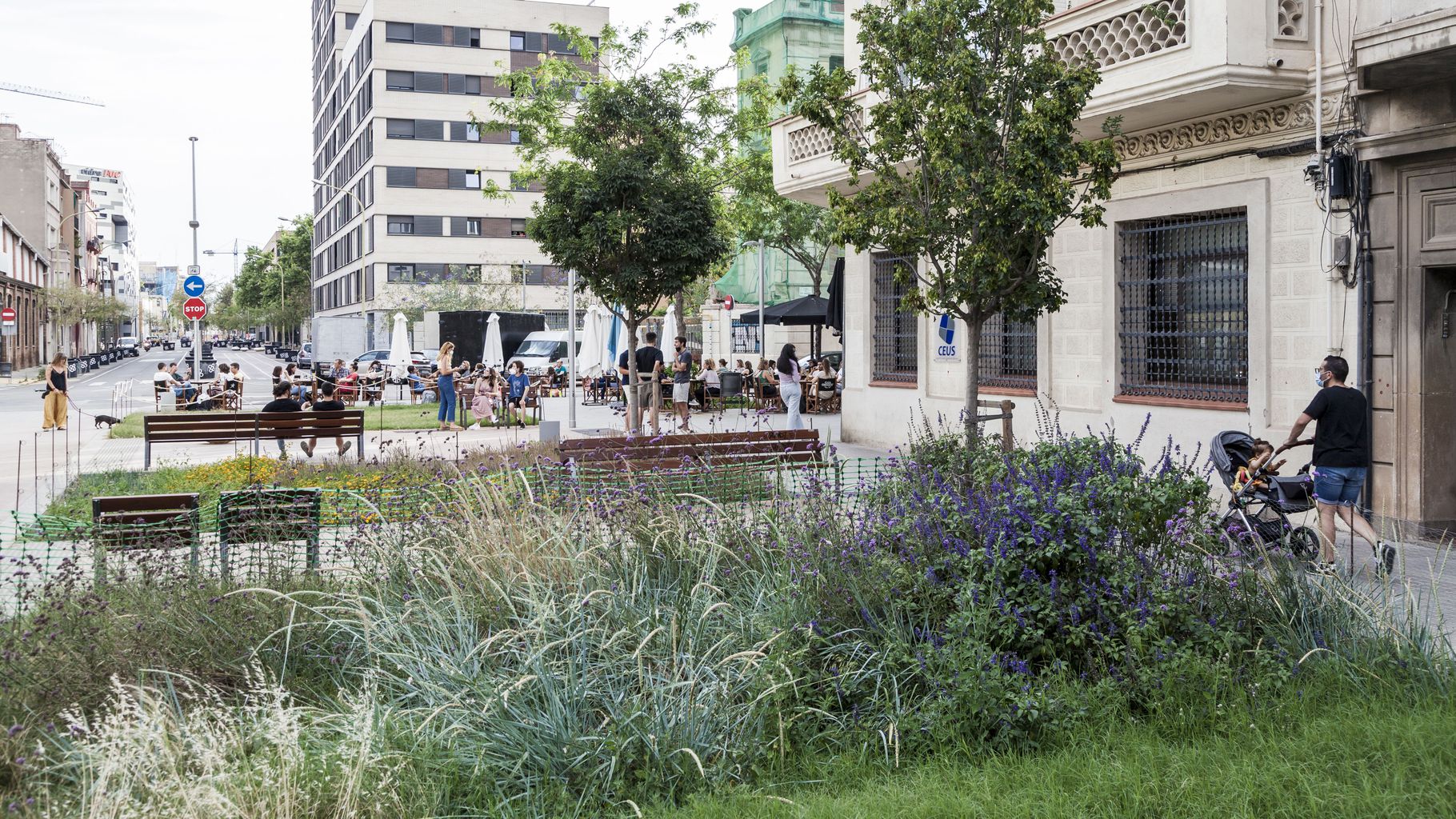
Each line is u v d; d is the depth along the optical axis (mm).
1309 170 11023
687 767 4824
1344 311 10914
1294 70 10992
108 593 6539
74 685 5375
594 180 17891
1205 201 12297
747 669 5391
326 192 102500
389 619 5852
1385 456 10711
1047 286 10656
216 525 8031
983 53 10492
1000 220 9984
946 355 16891
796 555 6445
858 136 11617
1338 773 4441
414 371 42281
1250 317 11805
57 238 97875
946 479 7453
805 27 48562
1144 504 5977
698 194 18406
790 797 4688
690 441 11922
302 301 118062
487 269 76875
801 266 49344
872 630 5781
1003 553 5816
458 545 6805
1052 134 9914
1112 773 4488
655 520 7359
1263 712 5137
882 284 18953
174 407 28969
